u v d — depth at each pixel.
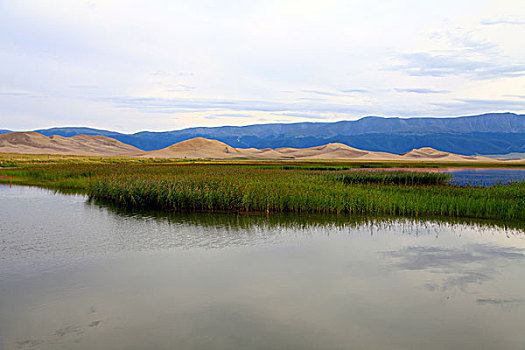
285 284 9.77
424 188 27.91
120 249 13.11
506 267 11.11
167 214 19.92
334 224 17.31
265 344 6.88
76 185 34.41
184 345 6.85
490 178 47.66
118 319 7.86
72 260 11.84
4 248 13.17
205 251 12.91
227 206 21.33
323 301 8.71
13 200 25.62
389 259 11.94
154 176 33.41
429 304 8.55
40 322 7.73
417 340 7.02
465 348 6.75
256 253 12.66
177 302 8.66
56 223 17.58
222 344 6.88
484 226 16.75
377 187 28.03
